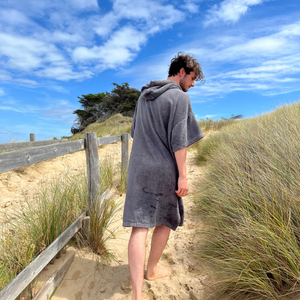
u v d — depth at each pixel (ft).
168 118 4.67
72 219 6.86
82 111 107.76
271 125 11.99
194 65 5.19
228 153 10.87
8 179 12.33
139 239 4.60
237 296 4.62
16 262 4.93
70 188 7.75
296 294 4.11
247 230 5.39
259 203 6.25
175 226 5.01
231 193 7.34
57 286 4.94
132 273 4.41
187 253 6.47
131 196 4.76
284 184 6.22
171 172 4.73
